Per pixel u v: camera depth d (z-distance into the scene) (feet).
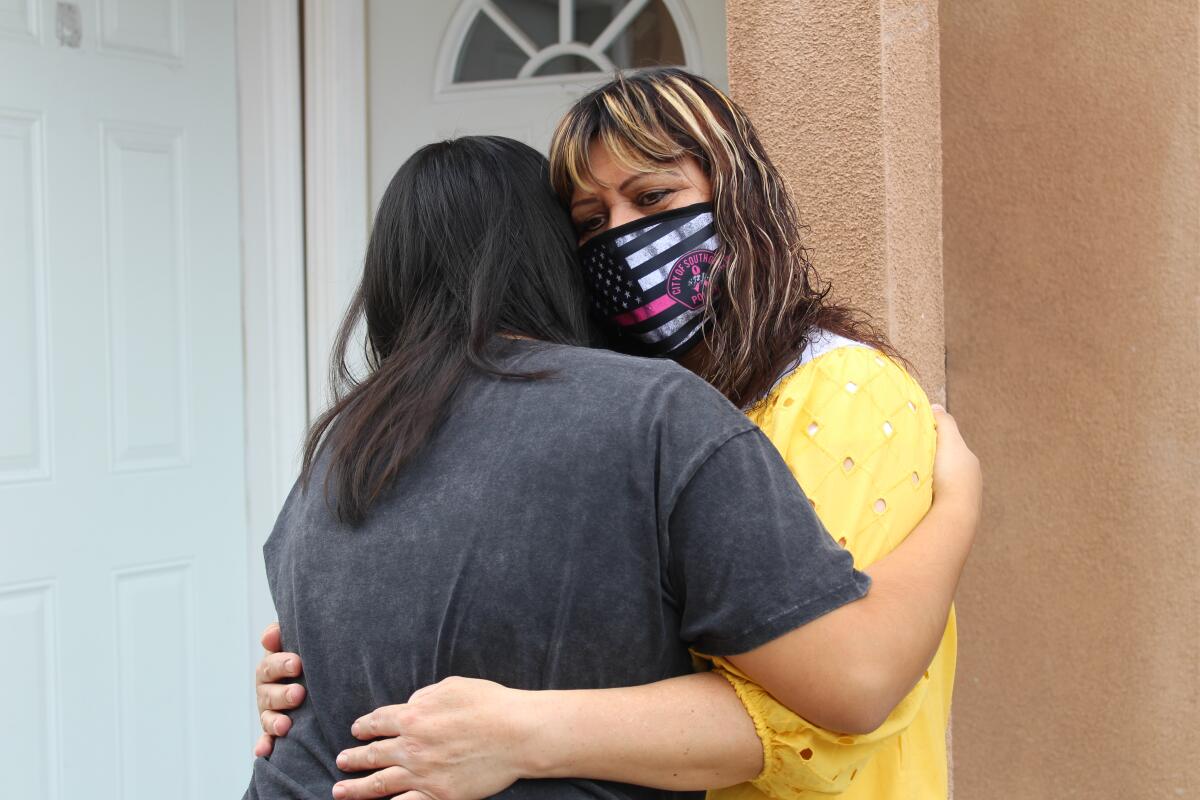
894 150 5.03
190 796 8.79
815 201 5.14
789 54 5.18
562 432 2.99
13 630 7.90
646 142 3.61
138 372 8.52
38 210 8.00
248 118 9.00
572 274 3.61
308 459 3.59
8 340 7.86
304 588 3.25
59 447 8.10
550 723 2.83
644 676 3.01
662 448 2.96
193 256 8.80
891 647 2.94
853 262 5.06
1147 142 5.36
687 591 2.96
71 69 8.12
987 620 5.87
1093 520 5.58
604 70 8.44
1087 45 5.48
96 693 8.28
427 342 3.31
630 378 3.06
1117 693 5.57
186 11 8.70
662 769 2.92
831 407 3.42
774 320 3.69
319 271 8.98
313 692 3.18
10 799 7.88
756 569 2.88
